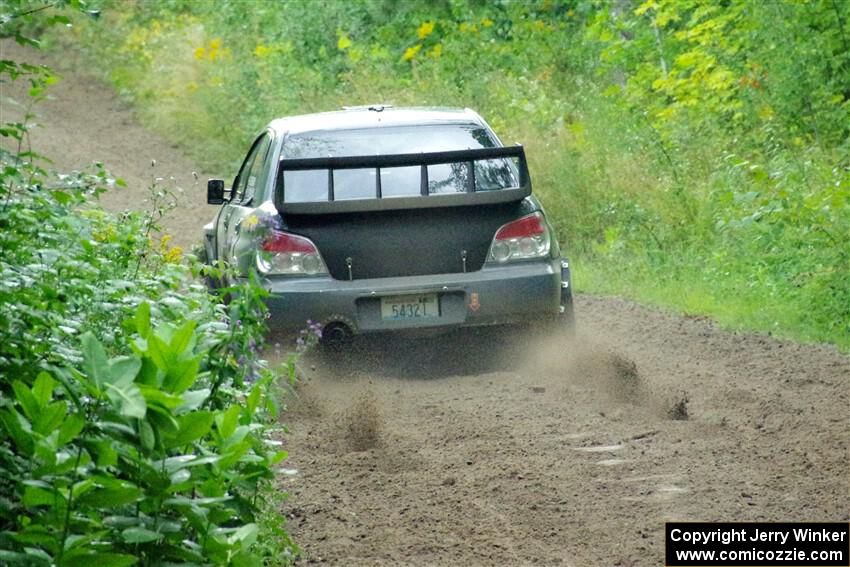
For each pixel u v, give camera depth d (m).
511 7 62.94
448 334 26.36
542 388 23.52
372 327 24.50
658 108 46.25
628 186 40.72
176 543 10.95
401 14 65.56
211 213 49.78
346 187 25.72
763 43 44.72
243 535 11.48
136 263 19.19
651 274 35.44
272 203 25.33
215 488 11.23
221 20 73.31
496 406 22.33
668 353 26.92
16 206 14.30
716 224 35.47
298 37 66.88
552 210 41.88
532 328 26.05
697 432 20.17
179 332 10.48
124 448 10.65
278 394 16.12
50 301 13.77
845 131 41.69
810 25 42.97
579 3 62.06
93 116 70.00
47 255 14.44
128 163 60.47
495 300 24.73
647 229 37.97
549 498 16.95
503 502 16.84
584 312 32.25
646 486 17.38
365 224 24.48
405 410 22.39
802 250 32.03
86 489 9.91
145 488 10.62
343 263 24.48
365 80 57.41
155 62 73.38
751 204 35.06
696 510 16.31
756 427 20.36
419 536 15.56
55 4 15.34
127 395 9.66
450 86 54.34
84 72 77.62
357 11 67.69
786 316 29.19
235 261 25.72
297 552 14.13
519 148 24.69
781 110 41.97
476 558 14.79
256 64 65.06
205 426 10.38
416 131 26.92
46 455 9.76
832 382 23.41
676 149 42.31
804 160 37.22
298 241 24.41
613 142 43.72
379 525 16.02
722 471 17.95
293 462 19.16
